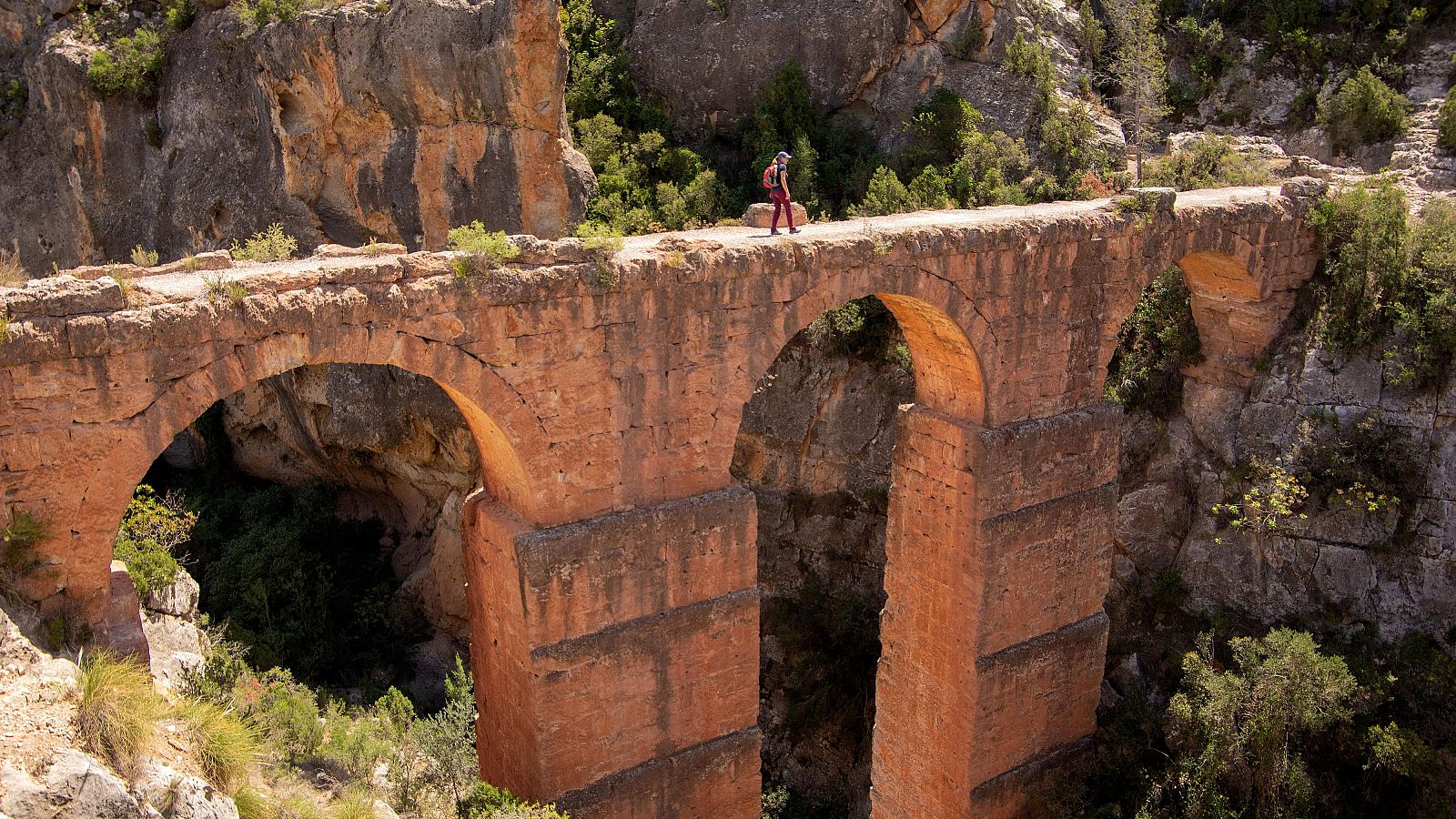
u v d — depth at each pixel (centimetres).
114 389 1338
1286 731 2153
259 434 4034
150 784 1133
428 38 3081
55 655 1307
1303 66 3997
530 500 1689
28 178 3884
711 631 1869
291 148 3319
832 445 3325
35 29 3875
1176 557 2719
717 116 4066
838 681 3288
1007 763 2294
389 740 1886
